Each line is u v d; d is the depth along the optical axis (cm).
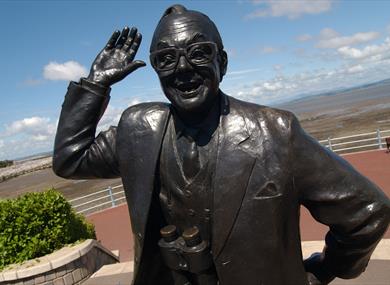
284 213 190
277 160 189
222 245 190
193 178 200
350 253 209
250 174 189
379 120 3400
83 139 228
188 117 202
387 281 499
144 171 208
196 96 189
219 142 196
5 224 671
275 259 189
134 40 232
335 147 2300
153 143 209
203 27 191
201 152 200
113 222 1248
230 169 191
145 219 205
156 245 221
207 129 201
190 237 194
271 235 187
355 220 195
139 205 208
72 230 743
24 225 676
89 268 698
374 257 562
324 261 227
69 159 226
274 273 189
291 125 192
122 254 957
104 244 1048
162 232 204
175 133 209
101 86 225
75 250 681
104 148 229
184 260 201
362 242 200
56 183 3619
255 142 192
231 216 188
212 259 201
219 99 206
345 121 4041
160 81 197
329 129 3500
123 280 638
